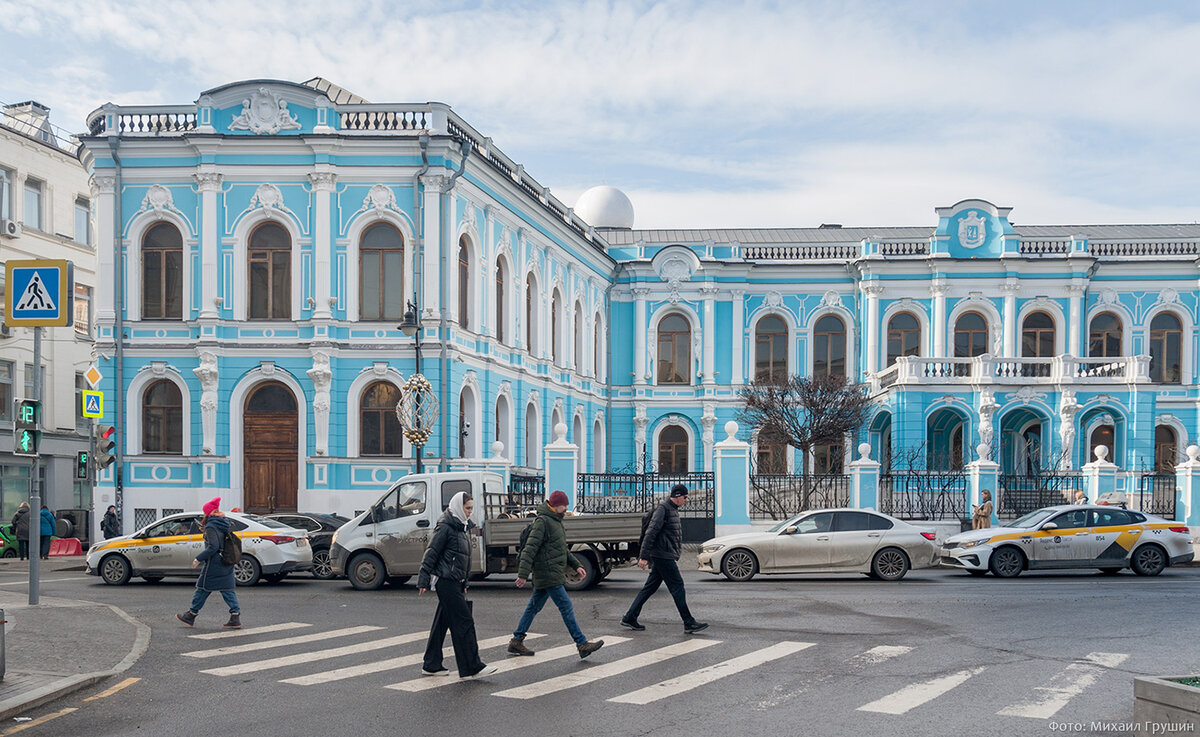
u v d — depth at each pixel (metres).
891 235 51.44
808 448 34.88
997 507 29.59
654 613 15.99
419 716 9.32
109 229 30.78
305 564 21.48
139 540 21.48
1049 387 36.62
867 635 13.63
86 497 41.59
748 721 9.05
